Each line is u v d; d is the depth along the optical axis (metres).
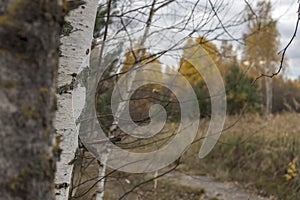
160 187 7.30
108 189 4.59
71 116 1.94
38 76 0.80
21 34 0.76
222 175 8.45
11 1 0.75
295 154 8.27
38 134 0.80
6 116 0.75
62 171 1.92
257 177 8.34
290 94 18.94
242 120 9.34
